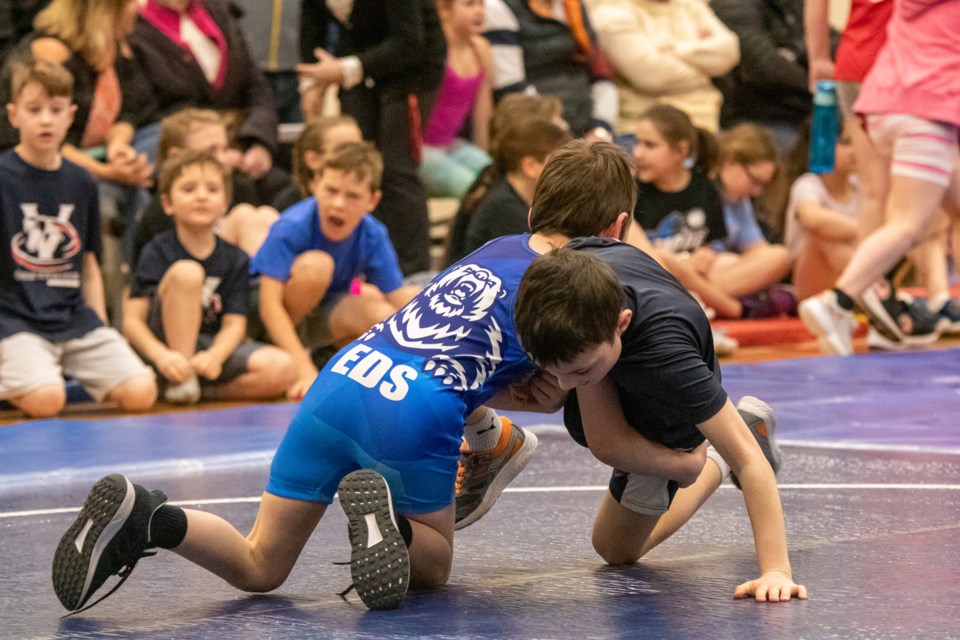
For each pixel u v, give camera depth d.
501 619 4.20
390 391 4.61
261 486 6.88
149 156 12.32
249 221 11.74
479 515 5.43
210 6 13.24
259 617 4.32
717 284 14.41
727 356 13.16
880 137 11.49
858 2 12.00
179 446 8.08
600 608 4.33
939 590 4.45
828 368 11.29
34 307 10.04
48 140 9.98
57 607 4.52
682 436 4.81
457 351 4.67
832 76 12.91
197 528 4.50
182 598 4.64
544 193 5.05
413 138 13.65
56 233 10.14
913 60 11.15
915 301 13.27
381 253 11.10
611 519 5.02
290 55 14.73
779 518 4.48
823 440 7.91
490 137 12.03
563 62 15.51
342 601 4.55
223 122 11.98
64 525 5.99
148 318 10.74
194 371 10.55
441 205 14.80
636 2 16.56
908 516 5.81
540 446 8.06
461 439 4.72
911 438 7.95
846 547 5.18
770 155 14.48
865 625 4.01
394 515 4.42
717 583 4.70
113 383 10.14
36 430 8.77
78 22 11.66
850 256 14.21
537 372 4.80
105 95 11.91
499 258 4.90
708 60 16.55
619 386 4.75
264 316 10.88
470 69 14.83
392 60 13.33
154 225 11.25
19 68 9.99
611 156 5.10
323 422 4.67
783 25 17.39
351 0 13.45
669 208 13.69
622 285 4.53
